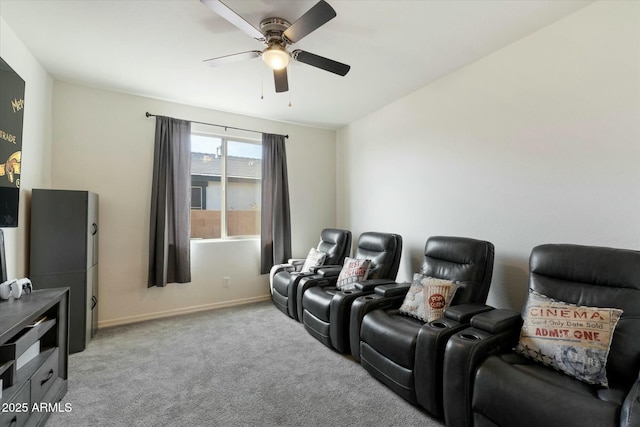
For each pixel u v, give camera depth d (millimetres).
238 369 2369
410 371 1889
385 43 2426
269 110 3984
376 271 3059
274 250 4195
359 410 1882
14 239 2334
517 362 1600
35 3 1932
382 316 2275
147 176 3518
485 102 2650
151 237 3424
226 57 2248
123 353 2637
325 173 4801
